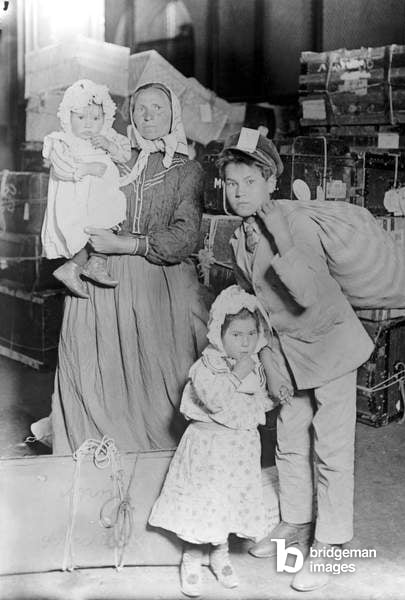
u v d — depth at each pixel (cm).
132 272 257
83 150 247
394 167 353
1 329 442
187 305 266
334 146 334
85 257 258
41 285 421
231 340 211
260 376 220
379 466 312
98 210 249
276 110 416
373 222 224
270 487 238
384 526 261
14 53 429
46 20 394
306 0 414
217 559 220
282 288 216
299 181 322
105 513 228
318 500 221
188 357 266
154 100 255
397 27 398
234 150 213
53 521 228
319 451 217
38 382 402
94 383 263
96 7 384
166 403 264
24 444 318
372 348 216
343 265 218
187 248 257
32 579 224
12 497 227
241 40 424
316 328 212
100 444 229
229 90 431
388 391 357
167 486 218
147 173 259
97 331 260
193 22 418
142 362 260
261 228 219
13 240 429
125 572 228
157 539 230
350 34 411
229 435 213
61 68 365
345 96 367
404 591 221
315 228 215
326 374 212
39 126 388
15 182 423
